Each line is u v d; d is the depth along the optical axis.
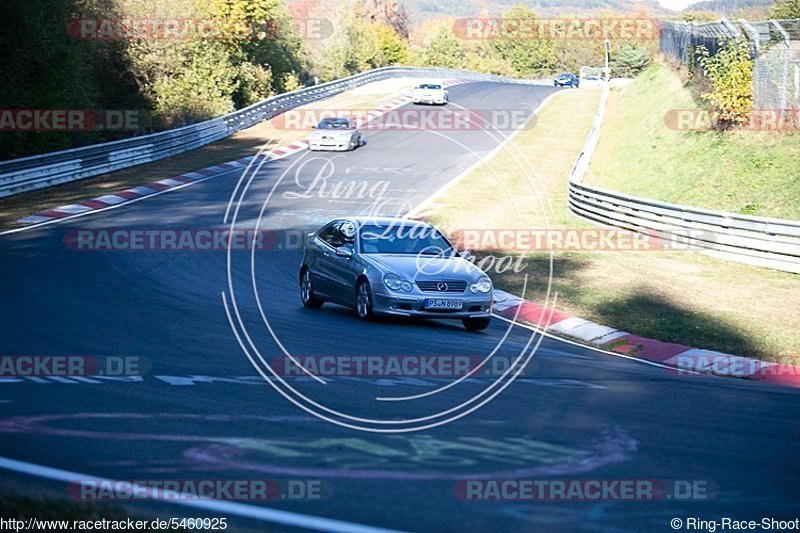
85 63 43.28
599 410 8.78
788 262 20.58
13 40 34.94
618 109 53.25
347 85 66.06
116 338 12.06
